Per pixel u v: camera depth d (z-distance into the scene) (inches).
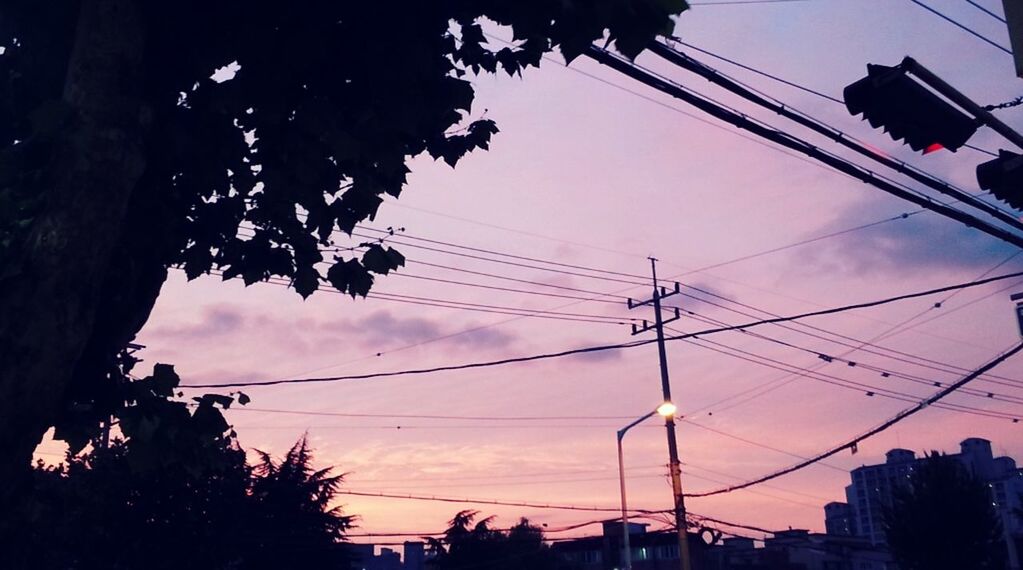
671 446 1160.2
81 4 179.9
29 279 151.7
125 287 189.6
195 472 199.5
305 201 225.3
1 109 205.9
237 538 1188.5
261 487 1508.4
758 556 2847.0
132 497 1061.1
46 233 154.4
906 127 310.2
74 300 155.8
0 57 205.6
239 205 238.1
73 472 1054.4
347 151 214.2
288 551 1451.8
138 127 169.6
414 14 219.3
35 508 157.5
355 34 217.9
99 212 160.2
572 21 201.3
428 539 2327.8
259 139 221.8
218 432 201.8
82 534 1018.7
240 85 209.5
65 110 162.1
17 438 148.8
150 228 195.6
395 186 242.4
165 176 202.1
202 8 198.8
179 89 202.7
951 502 1448.1
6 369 147.2
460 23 223.8
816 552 2824.8
